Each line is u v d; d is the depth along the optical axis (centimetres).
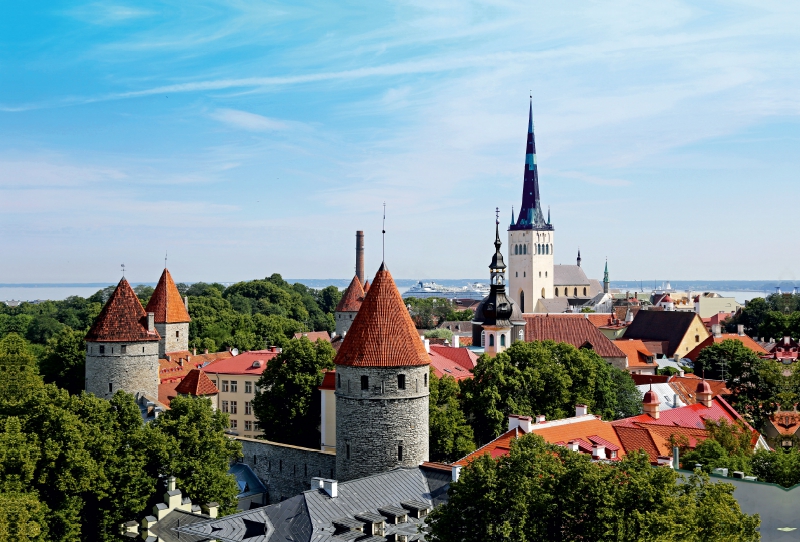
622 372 12875
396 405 8006
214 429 8469
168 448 7956
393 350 8050
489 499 5197
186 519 6862
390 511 6712
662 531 4756
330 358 11038
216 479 8031
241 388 14238
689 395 12619
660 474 5138
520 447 5591
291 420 10800
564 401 11275
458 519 5328
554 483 5231
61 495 7419
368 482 7056
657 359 18988
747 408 12594
